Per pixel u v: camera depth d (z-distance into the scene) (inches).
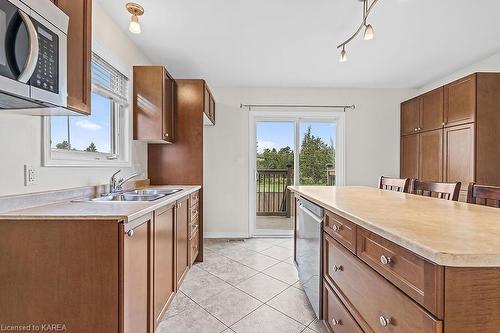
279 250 140.6
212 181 166.6
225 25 96.4
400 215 45.4
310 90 168.9
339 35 103.8
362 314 45.3
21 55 38.6
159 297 72.1
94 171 82.9
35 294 49.9
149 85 108.9
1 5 35.9
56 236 49.9
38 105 47.6
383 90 170.9
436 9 86.2
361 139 170.9
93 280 50.1
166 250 78.2
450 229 35.4
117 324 50.2
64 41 48.2
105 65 91.4
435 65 133.6
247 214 167.0
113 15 90.4
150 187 115.3
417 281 30.5
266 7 85.5
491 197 59.8
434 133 135.0
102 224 50.1
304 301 86.7
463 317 26.4
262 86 166.9
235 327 72.8
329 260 63.1
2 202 52.4
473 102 110.7
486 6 84.4
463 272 26.4
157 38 106.3
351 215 46.4
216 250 140.7
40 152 61.1
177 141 128.6
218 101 166.6
